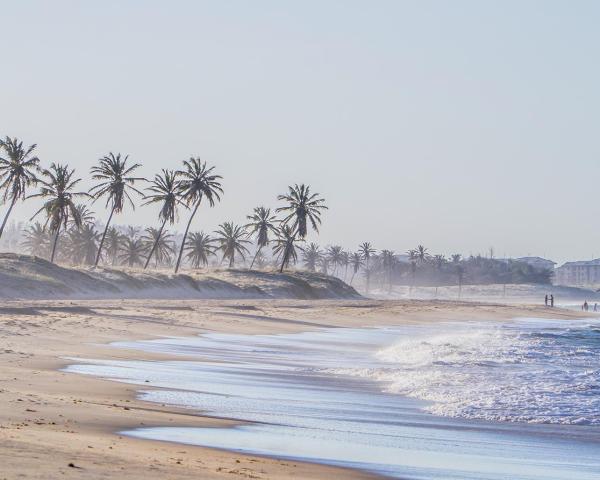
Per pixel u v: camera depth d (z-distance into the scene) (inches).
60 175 6855.3
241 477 711.1
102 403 1171.3
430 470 886.4
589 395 1604.3
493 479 866.8
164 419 1076.5
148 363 1897.1
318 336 3277.6
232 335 3068.4
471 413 1375.5
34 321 2851.9
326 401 1425.9
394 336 3442.4
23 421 917.8
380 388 1646.2
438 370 2031.3
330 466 858.1
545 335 3713.1
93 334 2635.3
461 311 6343.5
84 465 665.0
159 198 7755.9
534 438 1173.7
